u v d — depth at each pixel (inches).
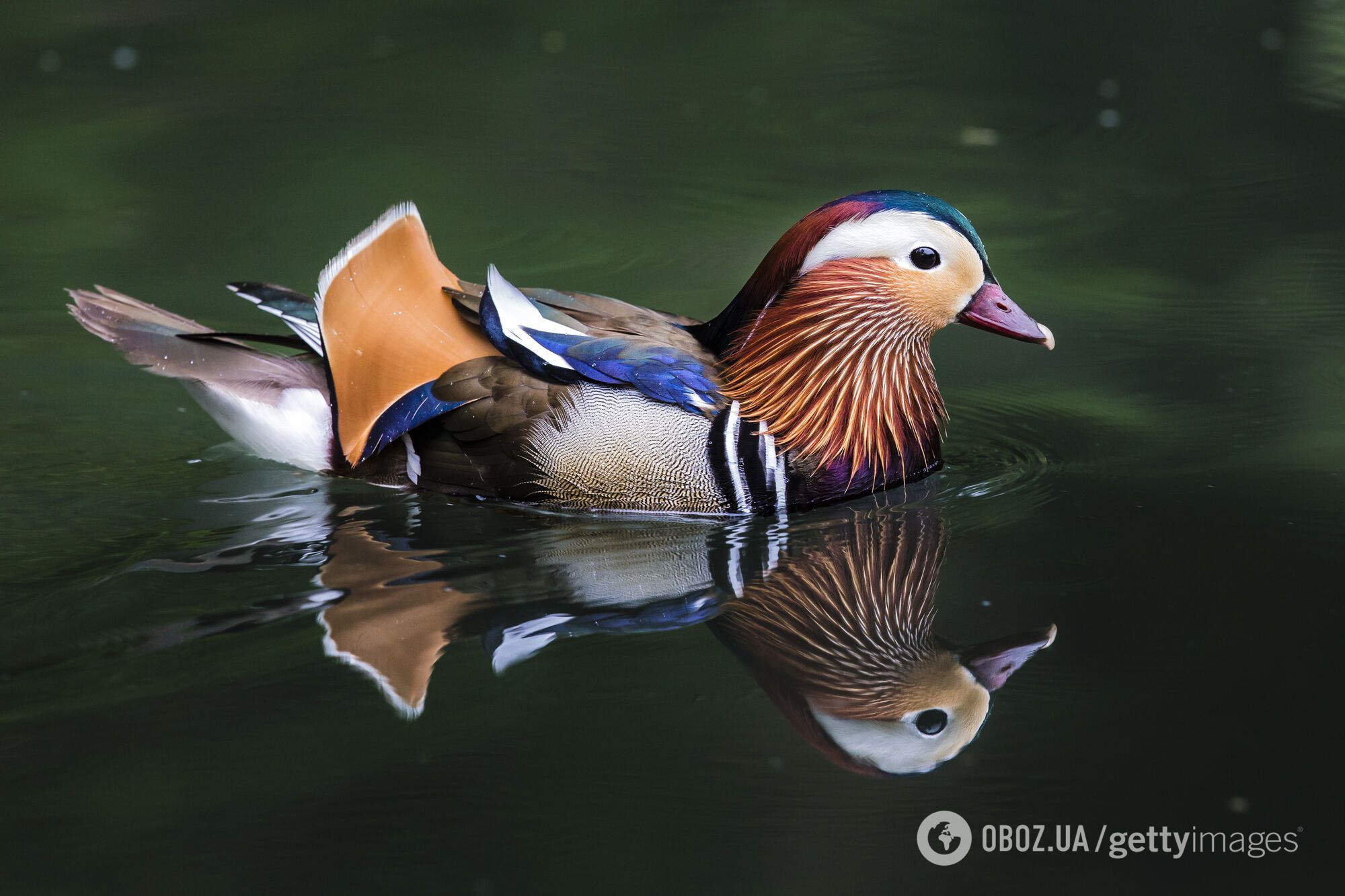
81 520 430.9
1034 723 329.7
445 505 444.1
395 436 444.5
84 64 821.9
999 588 389.1
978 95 799.7
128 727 323.3
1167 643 357.7
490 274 444.8
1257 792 306.3
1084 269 616.1
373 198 673.6
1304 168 704.4
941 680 346.3
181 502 444.5
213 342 482.0
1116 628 365.4
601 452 431.5
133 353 477.7
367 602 381.1
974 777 314.0
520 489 440.1
